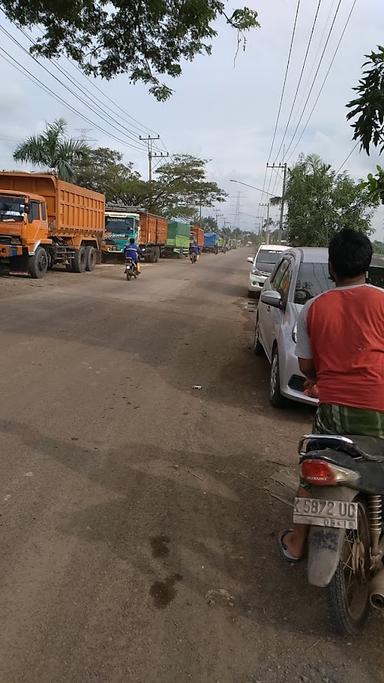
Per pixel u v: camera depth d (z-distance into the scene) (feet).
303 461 8.82
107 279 69.15
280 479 14.71
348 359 9.43
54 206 65.92
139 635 8.98
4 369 23.35
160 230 128.26
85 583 10.11
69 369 24.03
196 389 22.44
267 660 8.70
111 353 27.63
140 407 19.72
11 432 16.66
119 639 8.88
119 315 39.73
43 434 16.66
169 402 20.52
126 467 14.82
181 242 159.74
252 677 8.36
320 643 9.11
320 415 9.73
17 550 10.94
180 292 60.08
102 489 13.53
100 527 11.91
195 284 71.97
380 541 9.52
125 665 8.39
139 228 106.42
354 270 9.65
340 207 73.46
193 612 9.59
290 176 77.92
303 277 22.40
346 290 9.73
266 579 10.59
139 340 31.40
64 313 38.83
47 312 38.75
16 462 14.69
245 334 36.19
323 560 8.51
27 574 10.25
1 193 57.82
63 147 110.11
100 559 10.83
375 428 9.24
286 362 19.17
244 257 208.54
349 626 9.00
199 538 11.76
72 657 8.46
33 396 20.11
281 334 20.15
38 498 12.92
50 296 47.73
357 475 8.60
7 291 49.29
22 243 58.03
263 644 9.01
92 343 29.63
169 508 12.87
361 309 9.45
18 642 8.69
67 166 110.52
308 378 10.63
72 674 8.16
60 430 17.04
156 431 17.52
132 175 169.78
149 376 23.86
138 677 8.19
